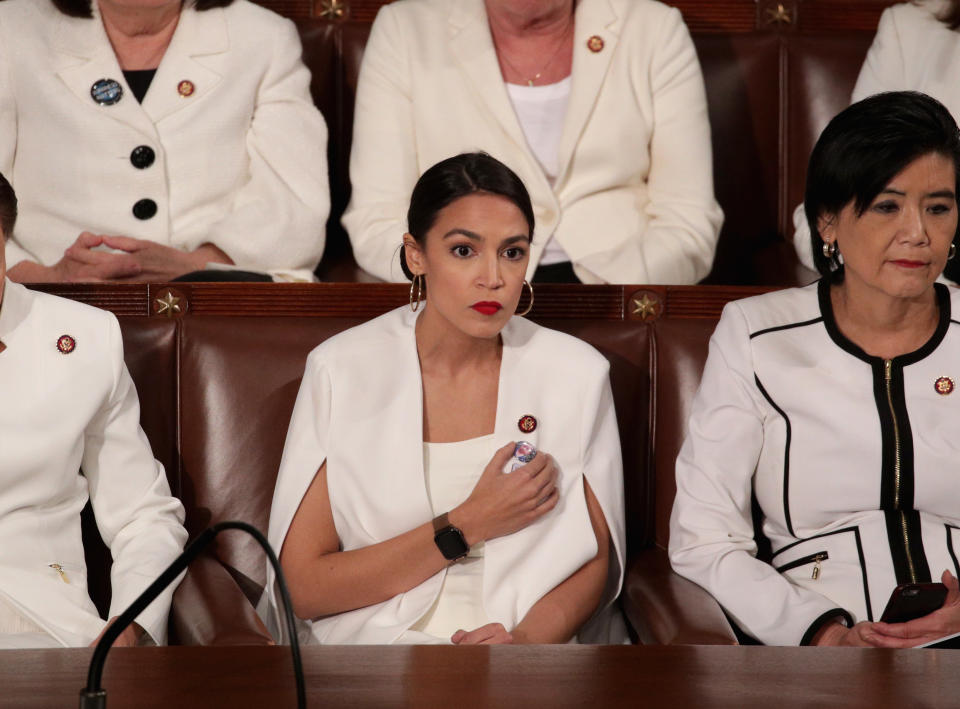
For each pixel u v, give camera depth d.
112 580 7.15
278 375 8.00
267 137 10.69
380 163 10.66
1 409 7.15
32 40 10.34
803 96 11.80
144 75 10.59
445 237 7.04
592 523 7.37
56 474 7.23
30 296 7.45
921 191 6.88
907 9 11.09
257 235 10.33
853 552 7.20
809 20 12.12
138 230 10.34
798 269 11.02
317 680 4.53
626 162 10.68
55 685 4.45
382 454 7.26
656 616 6.80
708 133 10.90
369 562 7.01
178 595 6.98
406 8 10.97
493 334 7.11
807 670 4.71
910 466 7.21
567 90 10.77
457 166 7.12
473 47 10.66
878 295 7.21
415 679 4.55
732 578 7.04
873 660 4.86
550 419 7.39
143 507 7.47
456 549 7.00
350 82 11.80
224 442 7.92
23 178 10.41
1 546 7.05
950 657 4.91
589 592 7.20
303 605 7.15
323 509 7.30
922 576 7.09
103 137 10.34
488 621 7.01
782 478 7.45
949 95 10.62
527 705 4.27
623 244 10.39
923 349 7.33
